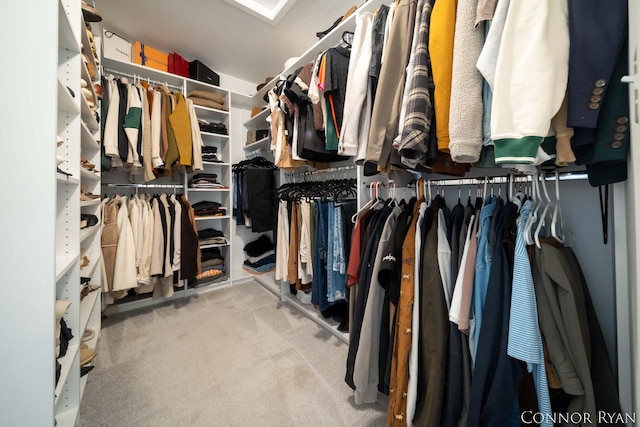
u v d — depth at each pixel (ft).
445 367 2.61
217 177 9.41
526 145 1.71
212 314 6.58
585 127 1.72
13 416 2.15
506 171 3.64
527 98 1.71
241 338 5.40
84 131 4.18
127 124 6.02
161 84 7.64
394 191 4.39
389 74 2.89
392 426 2.95
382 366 3.21
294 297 7.28
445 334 2.65
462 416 2.50
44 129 2.24
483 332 2.26
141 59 7.03
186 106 7.21
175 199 7.23
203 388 3.93
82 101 3.91
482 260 2.49
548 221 2.99
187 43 7.43
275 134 6.71
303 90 5.16
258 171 8.27
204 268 8.42
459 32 2.19
